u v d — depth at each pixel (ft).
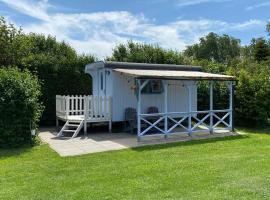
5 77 41.75
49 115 61.31
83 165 32.07
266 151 37.70
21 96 41.86
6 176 28.53
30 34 78.89
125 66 53.72
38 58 62.18
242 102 58.65
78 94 64.18
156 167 30.78
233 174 28.12
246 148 39.52
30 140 42.45
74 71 63.57
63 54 74.90
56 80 62.08
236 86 59.41
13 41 62.59
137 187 25.04
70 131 49.78
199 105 65.87
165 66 57.31
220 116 62.85
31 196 23.57
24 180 27.32
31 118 42.68
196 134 49.93
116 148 40.01
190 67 59.88
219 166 30.86
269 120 62.08
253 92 57.77
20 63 60.95
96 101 51.55
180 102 57.77
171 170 29.68
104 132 52.95
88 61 64.95
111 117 52.60
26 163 33.04
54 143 43.80
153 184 25.71
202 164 31.71
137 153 37.19
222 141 44.39
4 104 40.83
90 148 40.24
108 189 24.71
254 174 28.04
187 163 32.22
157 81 55.31
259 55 130.21
